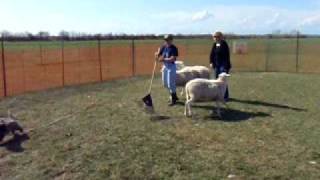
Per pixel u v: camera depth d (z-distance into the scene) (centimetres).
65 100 1541
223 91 1172
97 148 916
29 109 1379
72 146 942
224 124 1096
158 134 1008
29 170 830
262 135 986
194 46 5184
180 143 930
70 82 2184
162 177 752
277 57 4388
